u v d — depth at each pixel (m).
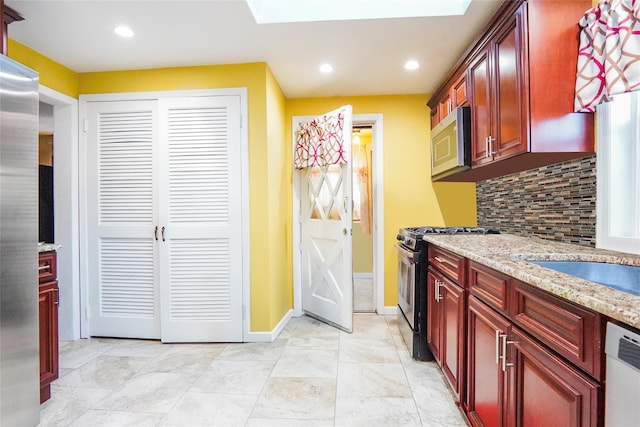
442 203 3.35
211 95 2.69
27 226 1.59
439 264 2.08
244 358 2.42
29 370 1.61
